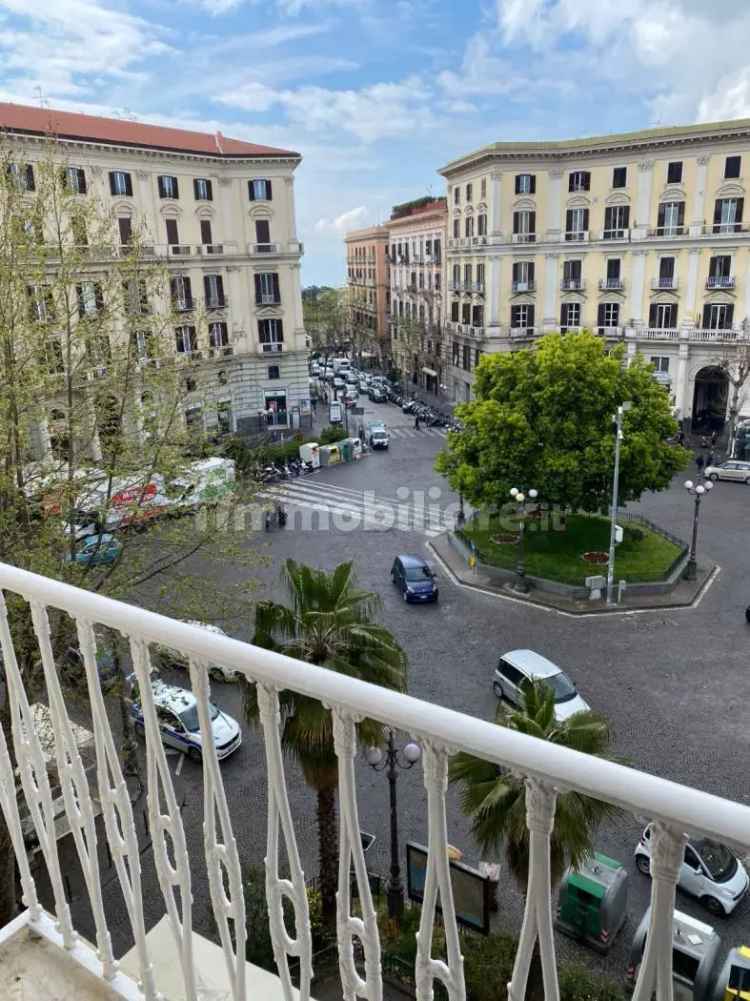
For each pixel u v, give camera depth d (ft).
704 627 69.46
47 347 43.91
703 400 140.36
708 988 29.68
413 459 139.23
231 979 7.16
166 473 45.19
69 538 42.78
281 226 137.18
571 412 83.97
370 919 5.92
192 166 125.08
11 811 8.96
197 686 6.34
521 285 146.41
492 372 90.68
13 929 9.04
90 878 8.11
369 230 252.01
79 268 45.80
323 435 139.23
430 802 5.10
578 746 31.37
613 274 139.03
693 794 3.91
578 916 35.47
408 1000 29.96
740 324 126.52
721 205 124.06
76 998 8.17
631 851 41.68
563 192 140.15
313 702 30.40
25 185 49.73
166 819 7.11
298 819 44.93
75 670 38.17
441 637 69.31
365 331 267.39
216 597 46.78
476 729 4.61
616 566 82.23
